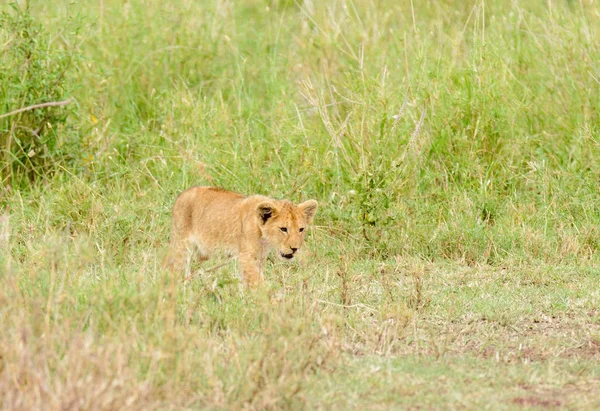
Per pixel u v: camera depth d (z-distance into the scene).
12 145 14.35
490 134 14.72
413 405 7.78
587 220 13.18
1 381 7.38
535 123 15.49
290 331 8.62
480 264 12.16
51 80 14.40
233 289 10.14
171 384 7.71
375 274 11.77
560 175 14.20
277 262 12.00
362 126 13.93
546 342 9.45
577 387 8.26
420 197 13.82
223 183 14.05
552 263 12.24
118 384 7.27
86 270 11.04
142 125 15.40
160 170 14.53
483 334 9.73
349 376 8.37
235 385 7.82
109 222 12.60
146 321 8.51
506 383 8.33
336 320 9.47
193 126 15.41
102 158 14.77
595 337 9.59
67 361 7.59
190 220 11.42
